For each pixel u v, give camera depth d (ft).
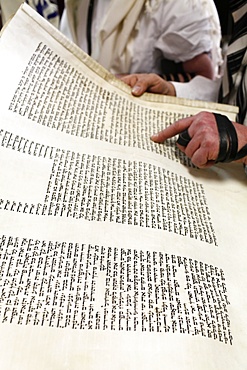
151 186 1.16
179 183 1.22
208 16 1.96
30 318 0.76
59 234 0.93
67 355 0.73
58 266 0.86
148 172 1.21
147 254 0.95
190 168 1.31
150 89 1.70
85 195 1.06
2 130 1.11
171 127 1.35
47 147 1.15
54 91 1.31
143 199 1.11
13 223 0.92
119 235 0.98
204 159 1.23
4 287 0.80
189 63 2.15
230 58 1.66
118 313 0.81
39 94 1.26
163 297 0.86
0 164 1.04
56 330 0.76
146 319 0.81
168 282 0.90
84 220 0.99
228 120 1.31
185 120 1.35
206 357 0.78
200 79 1.93
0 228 0.90
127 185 1.13
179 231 1.04
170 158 1.32
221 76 1.86
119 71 2.25
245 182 1.31
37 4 2.49
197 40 2.03
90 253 0.91
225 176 1.31
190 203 1.16
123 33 2.05
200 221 1.11
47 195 1.02
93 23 2.12
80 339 0.76
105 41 2.05
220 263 1.00
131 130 1.37
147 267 0.92
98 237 0.95
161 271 0.92
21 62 1.28
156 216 1.07
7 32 1.29
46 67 1.34
